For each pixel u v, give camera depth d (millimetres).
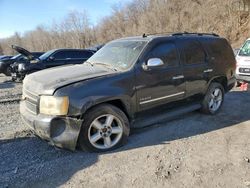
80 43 60625
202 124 5848
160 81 5191
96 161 4262
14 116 7098
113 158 4352
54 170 4039
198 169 4012
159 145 4805
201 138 5109
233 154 4457
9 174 3953
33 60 13211
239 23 31688
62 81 4391
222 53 6645
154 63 4957
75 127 4262
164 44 5406
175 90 5492
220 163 4172
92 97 4328
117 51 5418
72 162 4250
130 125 4945
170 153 4504
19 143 5035
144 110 5066
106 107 4527
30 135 5426
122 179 3783
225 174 3875
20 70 13195
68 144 4246
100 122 4543
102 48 5957
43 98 4270
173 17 41250
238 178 3777
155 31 42312
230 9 33781
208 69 6156
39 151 4660
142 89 4938
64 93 4184
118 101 4750
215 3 36875
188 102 5898
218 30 33438
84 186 3641
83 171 3992
